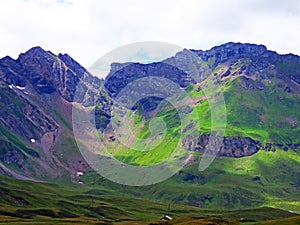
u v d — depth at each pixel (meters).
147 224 148.75
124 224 159.38
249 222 132.00
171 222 148.88
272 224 111.56
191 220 146.50
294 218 116.06
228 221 137.88
